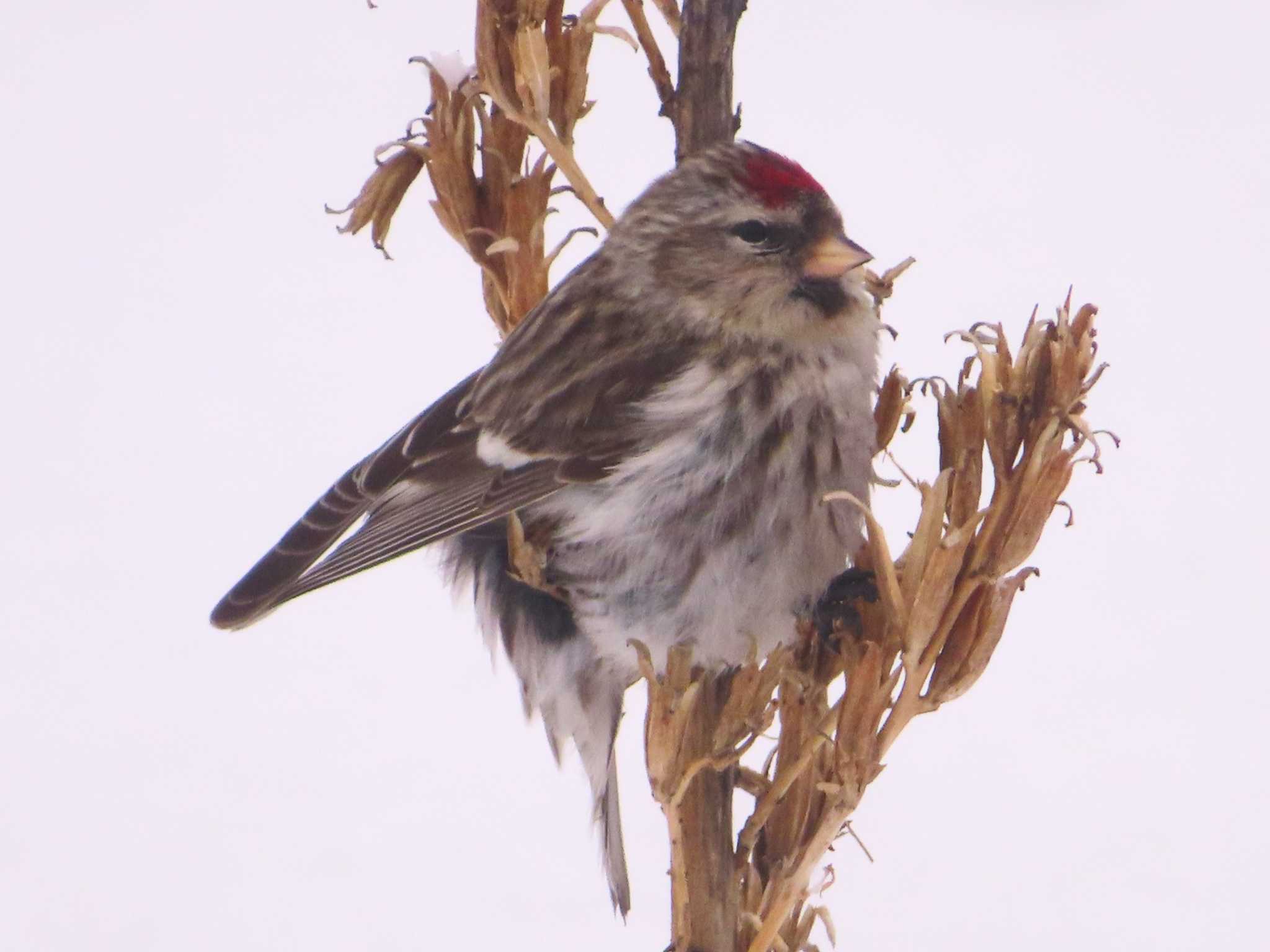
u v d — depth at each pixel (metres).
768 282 2.95
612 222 2.94
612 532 2.95
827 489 2.95
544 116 2.94
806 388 2.95
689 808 2.91
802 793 2.91
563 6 2.94
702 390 2.95
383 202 2.95
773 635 2.95
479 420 2.96
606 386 2.95
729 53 2.94
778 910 2.90
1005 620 2.90
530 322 2.96
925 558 2.90
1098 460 2.90
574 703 2.96
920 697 2.90
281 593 2.96
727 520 2.95
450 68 2.95
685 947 2.90
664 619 2.95
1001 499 2.90
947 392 2.90
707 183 2.95
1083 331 2.90
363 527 2.96
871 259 2.95
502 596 2.96
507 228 2.95
